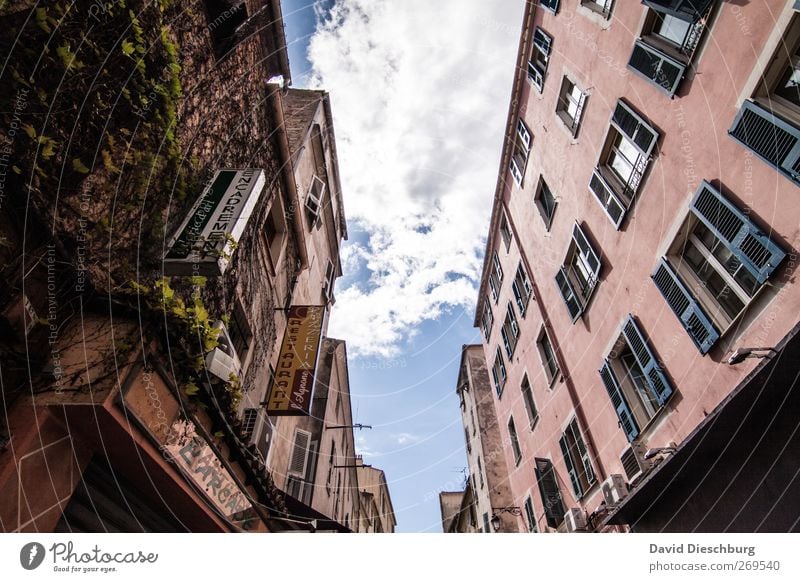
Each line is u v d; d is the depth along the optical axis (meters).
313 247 10.95
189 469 3.93
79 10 3.21
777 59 4.71
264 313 7.28
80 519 3.24
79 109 3.24
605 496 7.18
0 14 2.66
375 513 24.78
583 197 8.97
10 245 2.73
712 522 5.43
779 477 4.57
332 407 13.81
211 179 5.04
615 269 7.80
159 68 4.16
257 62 7.16
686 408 5.94
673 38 6.47
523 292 12.84
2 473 2.53
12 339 2.75
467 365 21.03
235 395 4.78
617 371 7.77
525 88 12.06
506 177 14.22
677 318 6.06
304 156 9.27
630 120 7.21
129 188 3.81
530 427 12.13
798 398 4.47
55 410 2.86
